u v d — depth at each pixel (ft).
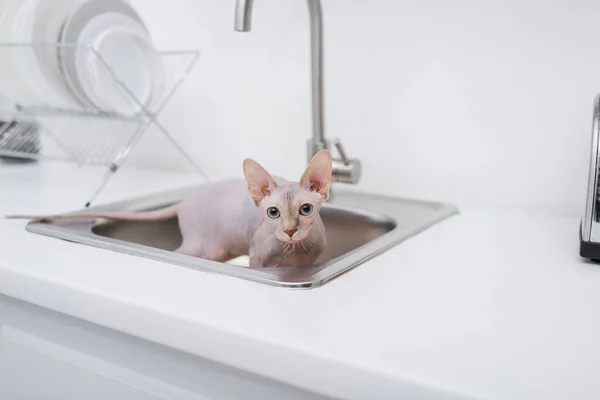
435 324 1.80
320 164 2.35
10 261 2.38
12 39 3.68
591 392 1.41
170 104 4.46
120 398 2.17
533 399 1.39
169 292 2.05
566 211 3.27
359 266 2.37
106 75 3.71
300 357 1.65
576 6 3.03
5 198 3.62
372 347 1.64
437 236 2.84
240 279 2.19
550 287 2.12
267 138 4.10
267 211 2.35
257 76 4.04
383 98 3.62
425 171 3.59
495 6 3.21
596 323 1.81
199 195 2.99
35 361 2.41
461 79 3.38
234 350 1.78
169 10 4.31
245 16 2.86
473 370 1.52
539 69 3.18
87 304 2.10
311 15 3.33
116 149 4.75
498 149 3.36
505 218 3.19
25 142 4.83
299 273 2.20
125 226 3.27
